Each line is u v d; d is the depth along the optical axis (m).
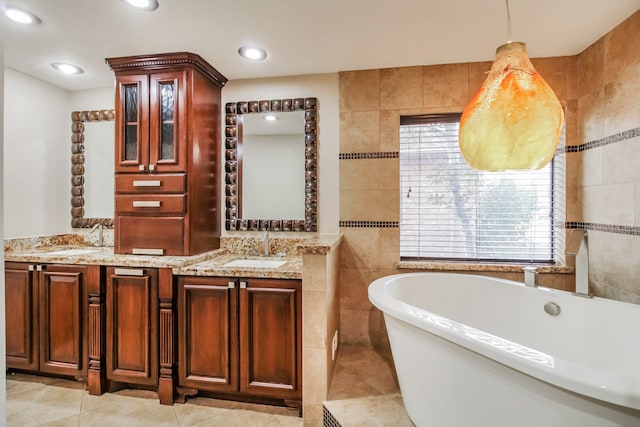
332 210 2.42
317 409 1.71
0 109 0.66
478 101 1.42
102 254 2.22
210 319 1.87
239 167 2.52
